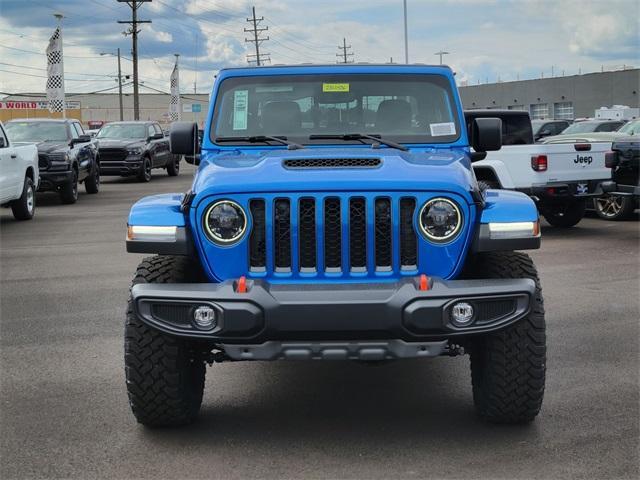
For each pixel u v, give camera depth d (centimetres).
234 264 426
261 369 587
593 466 402
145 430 462
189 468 408
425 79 554
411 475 395
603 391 518
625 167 1144
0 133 1468
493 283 411
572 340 647
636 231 1299
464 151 537
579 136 1678
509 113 1327
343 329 400
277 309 399
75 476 400
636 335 662
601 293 829
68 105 8994
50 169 1864
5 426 471
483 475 393
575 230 1324
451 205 425
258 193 422
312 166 445
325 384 549
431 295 399
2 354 627
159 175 3114
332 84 549
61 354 627
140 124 2741
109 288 896
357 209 424
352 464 410
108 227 1469
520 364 431
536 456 415
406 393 526
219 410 498
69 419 482
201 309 407
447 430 455
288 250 425
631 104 6800
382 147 526
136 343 436
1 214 1723
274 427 466
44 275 984
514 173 1184
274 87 553
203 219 428
